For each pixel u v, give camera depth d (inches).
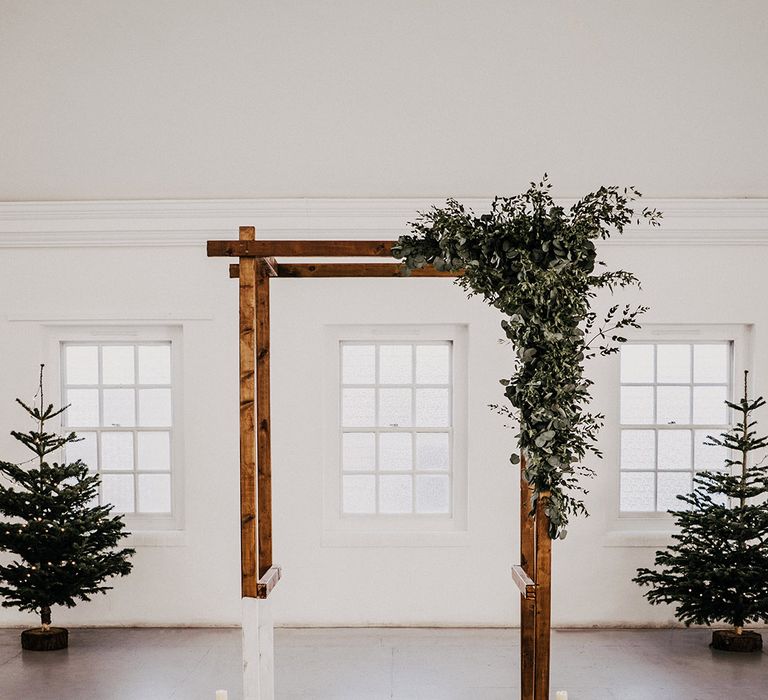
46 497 230.1
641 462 275.0
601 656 234.5
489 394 267.1
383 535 266.1
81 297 269.1
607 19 263.1
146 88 266.8
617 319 268.2
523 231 164.2
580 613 266.1
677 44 263.9
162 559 266.4
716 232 266.7
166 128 268.7
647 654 236.2
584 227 163.5
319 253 172.1
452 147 269.7
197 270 268.5
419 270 208.4
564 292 159.9
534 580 176.7
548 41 264.4
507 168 270.2
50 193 271.0
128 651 239.9
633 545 264.7
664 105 267.1
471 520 266.5
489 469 266.5
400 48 264.8
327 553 266.4
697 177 269.1
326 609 266.7
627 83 266.1
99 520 239.6
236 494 266.7
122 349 275.9
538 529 164.7
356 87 266.8
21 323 269.1
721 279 268.4
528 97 267.3
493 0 262.4
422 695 204.8
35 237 267.6
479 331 267.4
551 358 159.9
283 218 269.1
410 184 270.8
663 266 268.4
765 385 268.4
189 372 267.6
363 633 258.8
